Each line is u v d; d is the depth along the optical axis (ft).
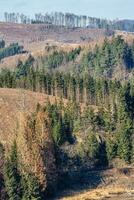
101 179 427.33
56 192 388.16
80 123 530.27
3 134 504.02
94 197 369.71
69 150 494.18
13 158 366.22
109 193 380.99
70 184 409.08
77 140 514.27
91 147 499.51
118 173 452.35
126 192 383.86
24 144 375.86
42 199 368.89
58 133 501.97
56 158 413.18
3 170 361.92
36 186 361.92
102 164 501.56
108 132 532.32
